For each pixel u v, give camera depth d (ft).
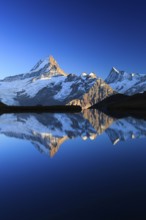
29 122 291.38
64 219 39.34
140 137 143.74
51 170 70.28
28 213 41.93
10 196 50.01
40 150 105.40
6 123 274.16
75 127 223.30
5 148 112.88
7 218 40.42
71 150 103.96
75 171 68.33
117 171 66.90
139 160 80.48
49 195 49.93
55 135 162.50
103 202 45.29
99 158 85.76
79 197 48.26
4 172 69.26
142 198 46.32
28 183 58.29
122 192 49.88
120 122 273.54
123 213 40.34
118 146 112.27
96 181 58.18
